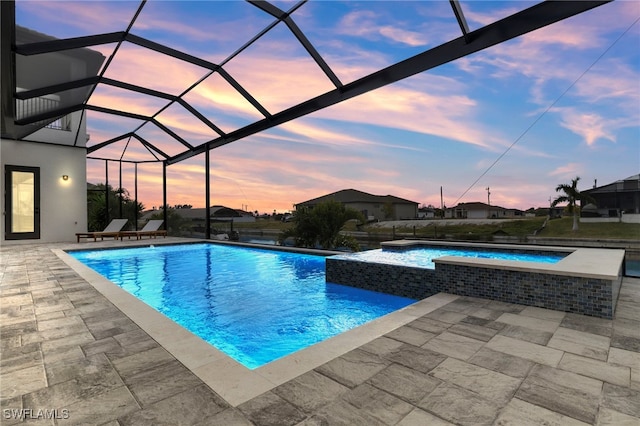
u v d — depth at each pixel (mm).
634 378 1923
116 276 6867
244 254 9672
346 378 1924
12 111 7512
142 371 2020
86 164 11867
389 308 4645
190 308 4707
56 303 3545
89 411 1617
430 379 1915
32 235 10781
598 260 3844
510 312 3162
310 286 5887
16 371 2031
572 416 1575
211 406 1651
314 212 16516
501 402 1690
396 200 31922
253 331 3883
